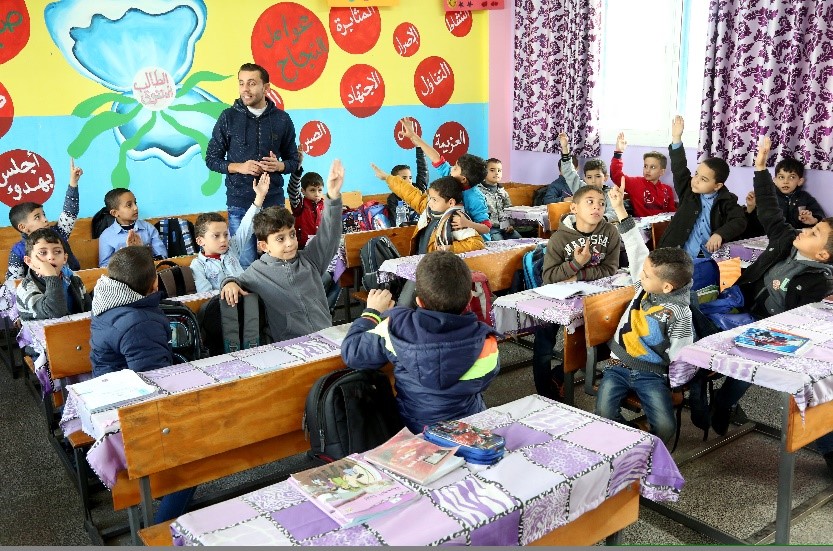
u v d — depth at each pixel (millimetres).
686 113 5555
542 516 1332
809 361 1988
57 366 2467
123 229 4355
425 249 3801
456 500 1293
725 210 3854
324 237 2801
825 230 2697
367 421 1844
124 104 5145
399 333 1791
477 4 6547
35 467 2840
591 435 1567
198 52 5367
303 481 1368
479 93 6855
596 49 5832
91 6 4914
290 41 5738
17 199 4871
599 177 5105
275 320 2645
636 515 1631
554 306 2648
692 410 2646
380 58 6223
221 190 5648
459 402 1829
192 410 1708
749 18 4730
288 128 4000
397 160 6516
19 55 4730
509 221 5371
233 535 1197
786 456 2021
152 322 2180
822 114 4520
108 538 2334
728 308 2963
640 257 2809
